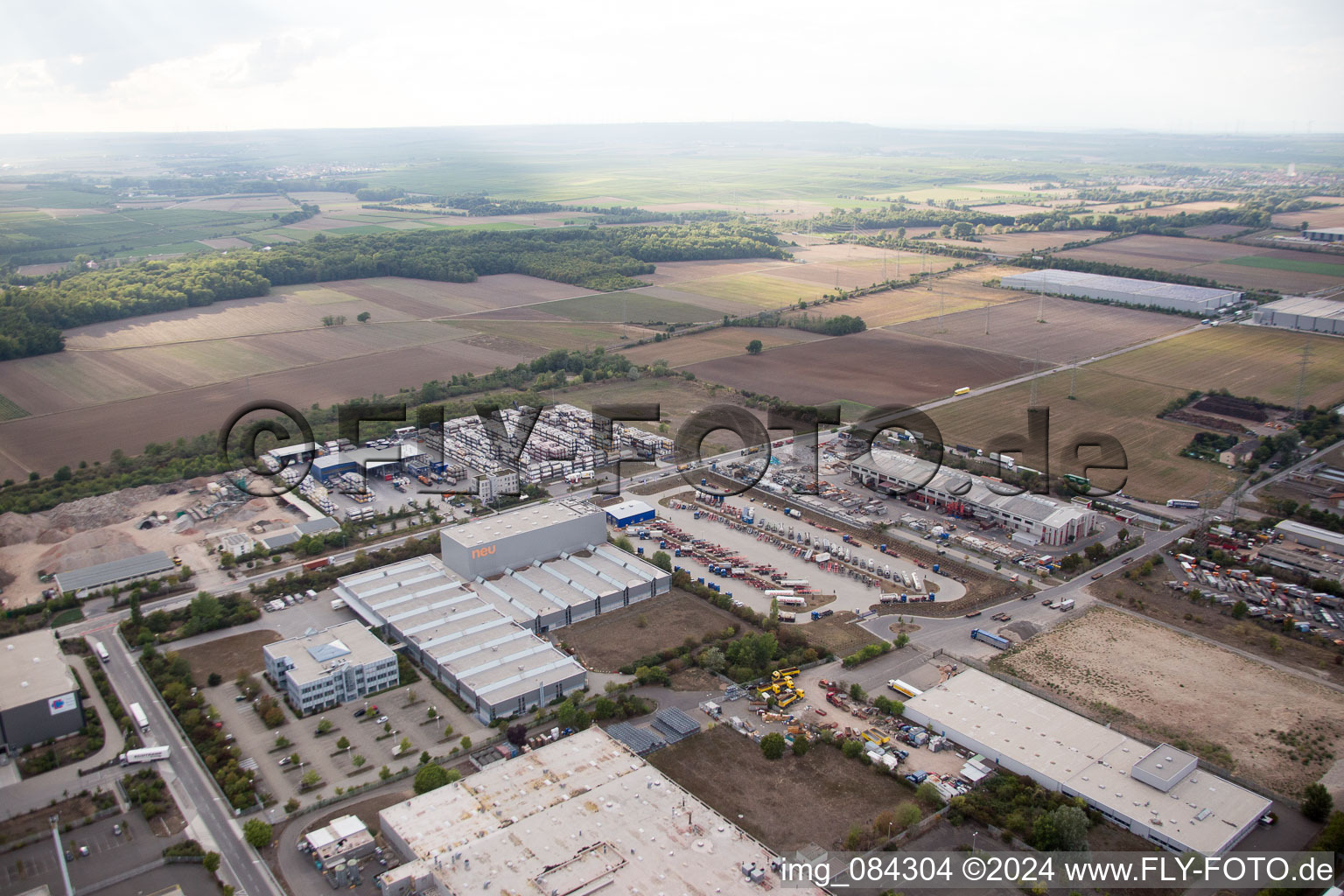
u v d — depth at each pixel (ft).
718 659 624.59
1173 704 586.45
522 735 546.26
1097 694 597.52
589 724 557.74
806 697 599.57
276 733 558.56
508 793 482.28
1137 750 533.96
